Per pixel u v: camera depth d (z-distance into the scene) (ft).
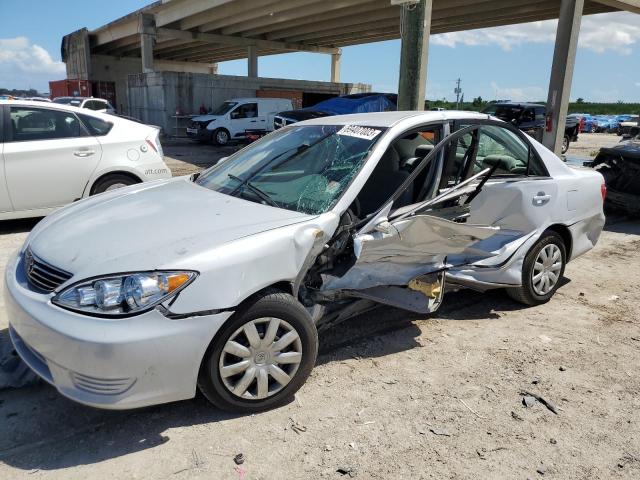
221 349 8.97
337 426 9.47
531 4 58.70
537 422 9.84
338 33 95.71
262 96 94.58
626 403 10.57
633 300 16.26
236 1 78.38
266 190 11.55
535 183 14.10
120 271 8.34
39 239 10.04
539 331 13.75
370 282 10.93
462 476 8.36
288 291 10.03
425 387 10.86
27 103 20.59
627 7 44.55
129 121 23.11
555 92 40.52
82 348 7.97
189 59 155.43
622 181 27.09
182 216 10.12
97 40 126.41
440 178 12.06
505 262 13.87
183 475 8.15
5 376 10.41
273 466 8.43
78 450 8.63
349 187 10.73
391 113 13.19
